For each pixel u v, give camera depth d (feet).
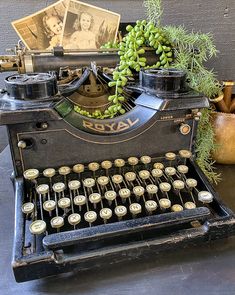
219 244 0.82
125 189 0.90
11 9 1.46
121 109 1.08
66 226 0.85
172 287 0.69
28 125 0.85
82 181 0.94
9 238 0.84
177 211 0.83
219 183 1.14
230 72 1.72
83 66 1.15
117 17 1.48
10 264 0.76
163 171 1.01
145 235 0.79
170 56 1.18
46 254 0.69
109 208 0.87
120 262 0.76
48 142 0.89
